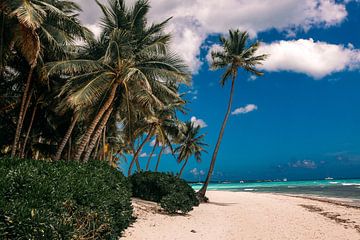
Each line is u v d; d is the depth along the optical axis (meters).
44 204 5.84
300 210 22.52
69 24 16.78
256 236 12.20
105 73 17.36
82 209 7.21
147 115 19.91
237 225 14.70
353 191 53.09
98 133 18.41
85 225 7.15
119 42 17.09
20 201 5.48
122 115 22.39
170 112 32.62
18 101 22.17
